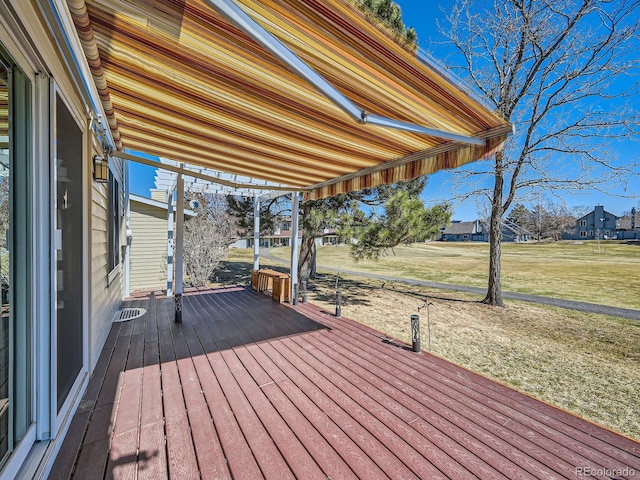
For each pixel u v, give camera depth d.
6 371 1.64
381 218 9.17
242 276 14.73
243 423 2.44
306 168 4.87
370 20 1.56
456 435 2.37
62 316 2.19
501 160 8.72
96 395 2.79
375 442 2.26
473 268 20.19
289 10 1.48
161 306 6.19
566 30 7.23
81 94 2.62
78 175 2.68
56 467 1.90
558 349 5.80
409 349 4.18
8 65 1.59
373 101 2.33
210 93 2.55
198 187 8.04
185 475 1.89
